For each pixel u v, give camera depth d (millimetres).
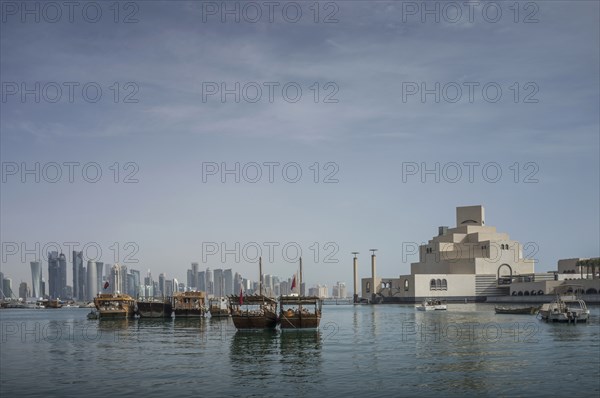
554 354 68312
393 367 59625
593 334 93812
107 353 73688
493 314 169750
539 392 47219
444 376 54125
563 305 127625
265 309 107938
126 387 50375
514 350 72375
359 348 76688
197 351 74875
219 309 161375
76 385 51469
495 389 48438
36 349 79375
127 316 159250
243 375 55844
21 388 50312
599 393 46750
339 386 50219
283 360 65688
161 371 58469
